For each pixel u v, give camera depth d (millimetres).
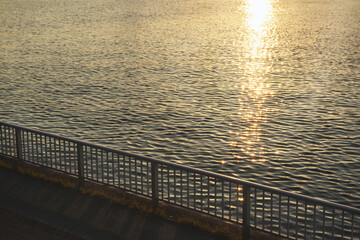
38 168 11922
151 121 30297
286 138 26203
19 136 12031
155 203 9672
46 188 10805
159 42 77188
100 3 173750
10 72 49250
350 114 31703
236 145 24891
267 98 37562
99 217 9344
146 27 100188
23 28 96125
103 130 28234
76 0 188375
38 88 41125
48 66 53406
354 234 14375
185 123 29719
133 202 9852
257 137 26438
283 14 137250
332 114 31766
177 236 8609
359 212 6934
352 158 22562
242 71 51500
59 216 9391
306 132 27391
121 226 8977
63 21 111312
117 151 9844
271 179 19875
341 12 138875
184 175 19328
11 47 69500
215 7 162500
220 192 17312
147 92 39906
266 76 48406
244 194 8273
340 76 47344
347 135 26672
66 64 55000
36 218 9305
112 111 32969
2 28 96062
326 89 40938
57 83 43562
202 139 26141
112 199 10031
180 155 23359
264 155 23078
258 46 74062
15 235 8594
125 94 39031
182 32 92188
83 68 52375
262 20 120688
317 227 14703
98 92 39812
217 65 55750
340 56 61312
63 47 70062
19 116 31453
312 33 90062
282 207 16047
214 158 22797
